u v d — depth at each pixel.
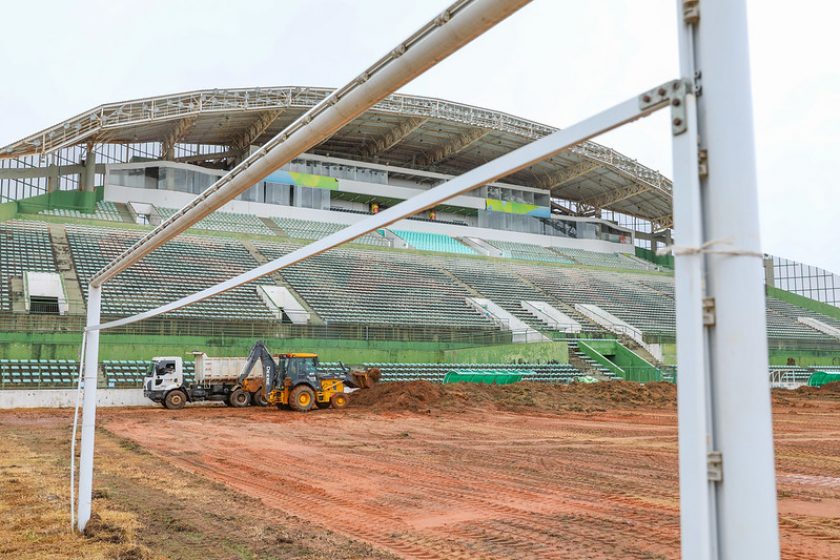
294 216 56.91
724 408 2.02
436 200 2.98
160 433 19.47
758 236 2.03
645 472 12.98
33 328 32.03
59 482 11.34
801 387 37.53
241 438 18.55
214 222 51.97
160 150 57.28
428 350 41.97
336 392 28.45
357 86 3.60
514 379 36.56
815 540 7.97
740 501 1.98
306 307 42.78
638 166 61.28
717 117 2.07
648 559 7.26
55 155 48.97
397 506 10.03
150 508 9.54
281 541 7.89
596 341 45.31
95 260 41.19
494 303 50.38
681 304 2.04
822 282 66.12
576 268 62.84
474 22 2.86
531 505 10.03
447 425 22.42
